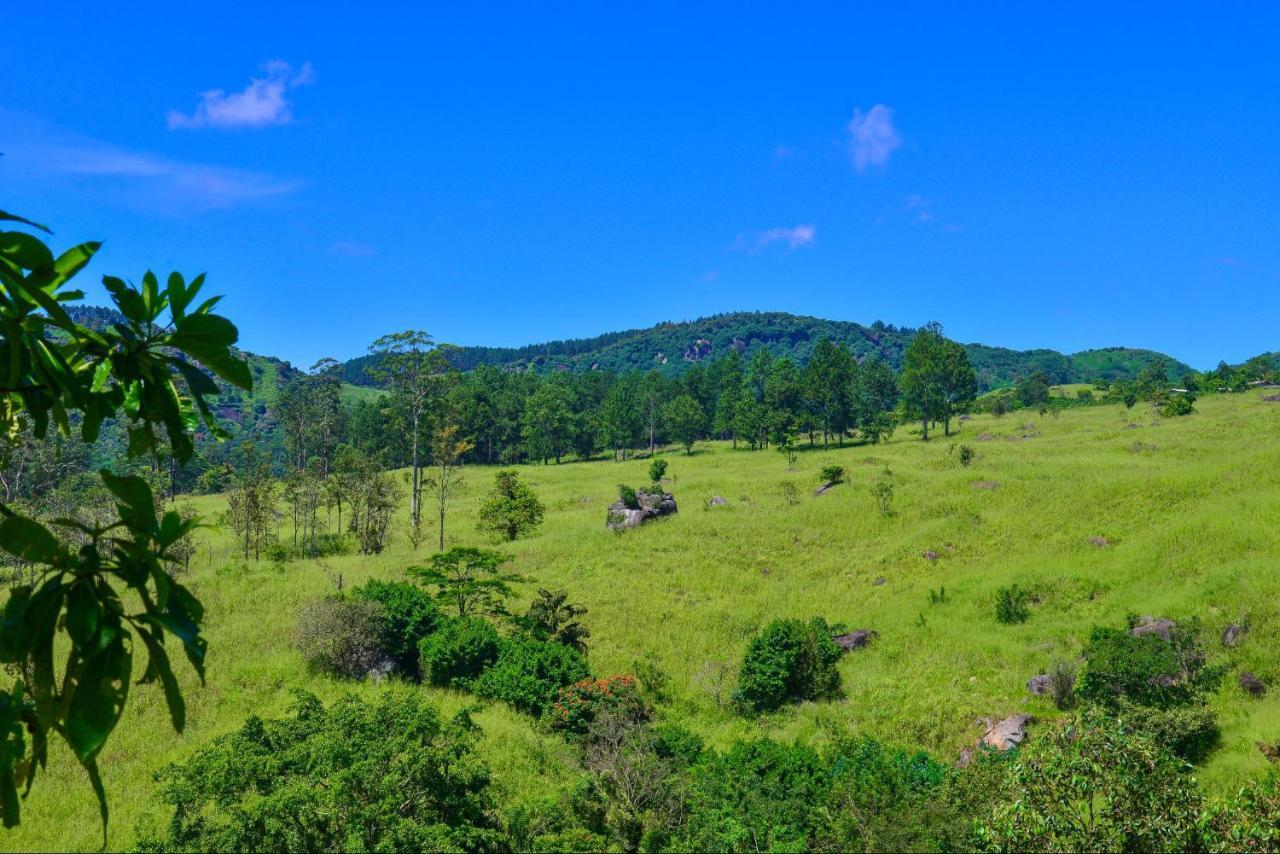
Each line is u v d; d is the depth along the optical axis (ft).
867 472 162.20
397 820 35.53
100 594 6.37
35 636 6.12
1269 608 69.41
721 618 89.04
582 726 60.54
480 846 38.32
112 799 44.62
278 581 94.63
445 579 81.20
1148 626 70.03
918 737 60.13
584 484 191.93
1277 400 225.56
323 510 176.45
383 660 70.33
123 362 6.85
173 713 6.23
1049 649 72.74
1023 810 27.37
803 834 41.37
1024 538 107.24
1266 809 25.67
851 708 66.95
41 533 6.03
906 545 109.91
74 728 5.95
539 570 106.22
